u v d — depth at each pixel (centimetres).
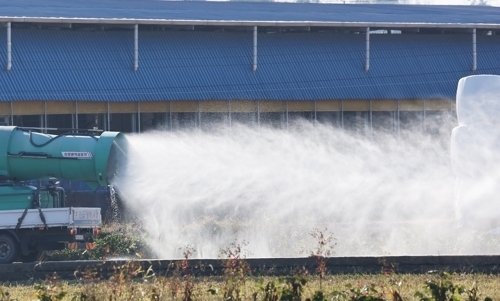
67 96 6234
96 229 4050
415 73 7212
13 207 3950
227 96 6619
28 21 6319
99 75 6444
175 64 6706
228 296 2578
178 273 2986
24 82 6206
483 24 7338
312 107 6875
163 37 6906
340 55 7175
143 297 2617
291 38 7206
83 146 3978
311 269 3319
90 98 6275
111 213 5578
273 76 6869
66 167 3975
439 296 2444
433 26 7244
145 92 6450
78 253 4050
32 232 3928
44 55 6438
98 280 3012
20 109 6153
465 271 3309
